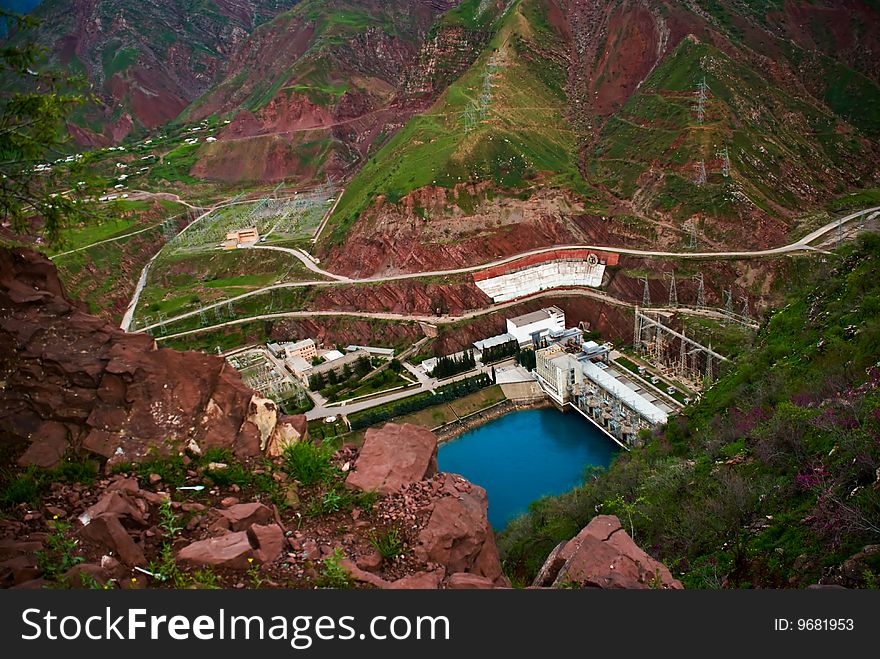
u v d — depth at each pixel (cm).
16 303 2177
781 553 3203
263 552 1753
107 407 2053
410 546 1884
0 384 2031
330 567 1695
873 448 3309
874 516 2917
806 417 4200
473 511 2056
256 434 2159
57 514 1798
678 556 3847
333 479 2117
